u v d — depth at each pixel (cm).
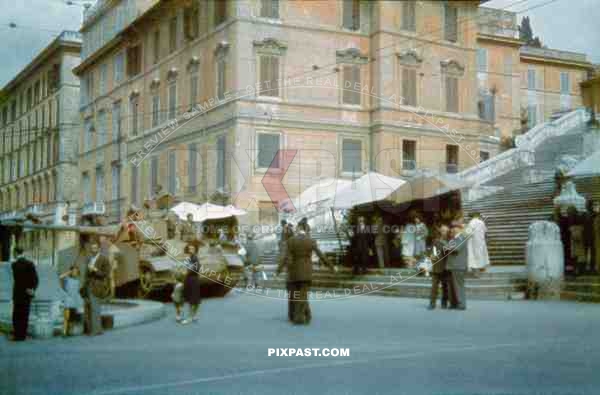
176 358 772
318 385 623
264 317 1116
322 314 1123
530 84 3656
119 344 896
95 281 1014
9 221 1560
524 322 1015
